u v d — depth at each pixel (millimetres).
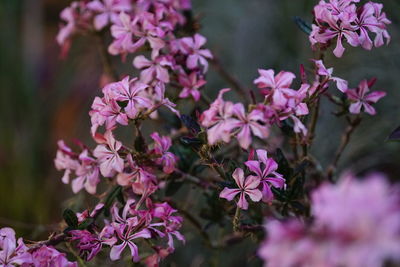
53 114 1506
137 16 915
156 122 996
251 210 910
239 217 864
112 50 925
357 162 1118
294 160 918
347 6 858
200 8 1461
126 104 848
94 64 1510
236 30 1392
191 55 908
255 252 899
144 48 928
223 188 853
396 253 656
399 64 1175
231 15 1433
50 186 1350
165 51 933
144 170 852
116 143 841
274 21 1338
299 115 836
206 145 840
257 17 1354
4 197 1323
